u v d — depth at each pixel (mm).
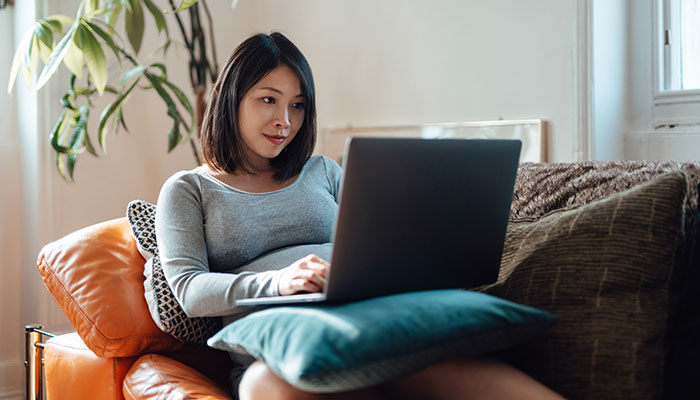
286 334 983
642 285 1092
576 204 1423
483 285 1288
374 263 1039
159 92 2428
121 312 1455
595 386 1055
